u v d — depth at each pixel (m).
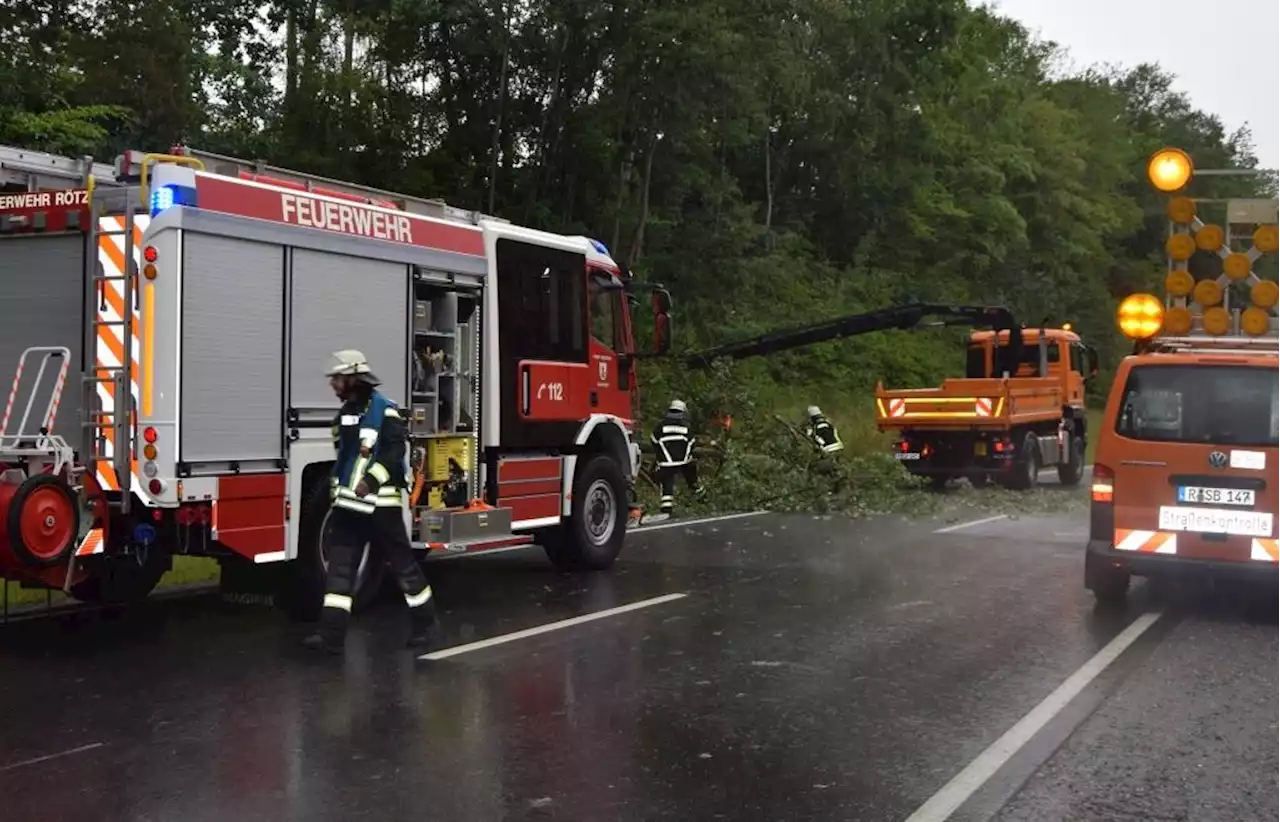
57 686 7.11
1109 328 52.16
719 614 9.54
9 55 18.53
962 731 6.35
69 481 7.84
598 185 29.08
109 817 4.98
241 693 6.98
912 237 41.81
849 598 10.30
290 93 24.03
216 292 8.17
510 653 8.09
